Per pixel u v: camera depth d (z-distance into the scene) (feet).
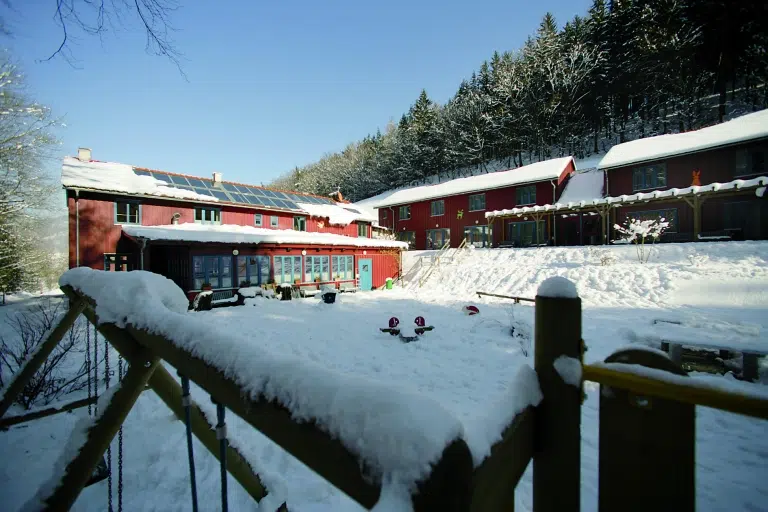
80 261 44.16
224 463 2.89
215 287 45.14
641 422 2.36
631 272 41.81
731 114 98.68
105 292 4.23
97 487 8.59
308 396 1.75
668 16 102.27
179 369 2.95
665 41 101.91
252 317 34.88
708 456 10.84
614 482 2.46
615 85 117.39
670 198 51.24
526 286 47.65
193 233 43.62
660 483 2.29
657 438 2.30
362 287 65.10
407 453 1.18
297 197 78.54
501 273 55.11
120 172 53.36
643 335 19.54
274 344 24.26
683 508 2.21
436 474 1.13
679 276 37.96
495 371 18.83
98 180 47.34
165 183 55.62
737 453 10.92
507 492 1.81
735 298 31.58
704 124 101.09
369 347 23.61
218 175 66.08
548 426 2.27
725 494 9.09
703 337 17.61
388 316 35.35
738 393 1.95
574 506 2.18
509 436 1.90
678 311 30.55
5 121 45.57
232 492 8.41
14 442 10.14
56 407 9.64
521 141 131.85
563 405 2.23
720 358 15.94
